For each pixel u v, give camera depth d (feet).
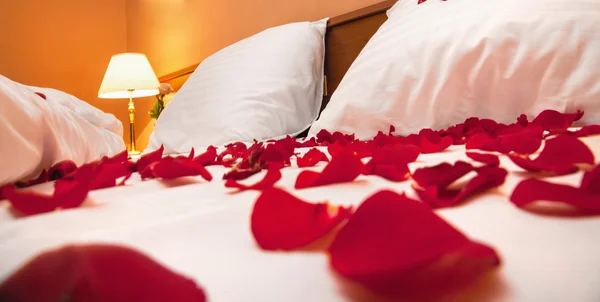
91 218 1.04
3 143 1.53
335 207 0.83
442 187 1.06
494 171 1.05
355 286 0.62
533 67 2.47
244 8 6.61
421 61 2.91
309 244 0.78
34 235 0.90
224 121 4.00
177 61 8.36
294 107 4.28
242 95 4.15
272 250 0.77
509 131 2.05
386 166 1.34
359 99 3.12
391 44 3.21
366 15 4.73
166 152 4.28
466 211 0.93
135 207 1.15
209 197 1.26
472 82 2.66
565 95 2.34
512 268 0.66
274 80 4.29
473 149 1.77
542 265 0.67
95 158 2.65
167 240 0.84
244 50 4.78
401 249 0.59
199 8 7.63
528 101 2.50
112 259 0.51
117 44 9.77
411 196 1.07
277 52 4.52
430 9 3.22
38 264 0.49
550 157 1.27
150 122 9.12
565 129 2.03
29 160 1.62
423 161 1.72
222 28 7.11
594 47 2.34
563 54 2.39
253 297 0.62
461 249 0.54
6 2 8.29
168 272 0.53
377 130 3.03
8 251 0.81
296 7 5.78
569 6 2.55
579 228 0.79
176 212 1.08
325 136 3.08
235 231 0.89
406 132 2.89
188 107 4.52
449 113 2.73
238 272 0.69
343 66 5.08
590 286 0.62
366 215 0.66
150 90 7.83
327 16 5.39
